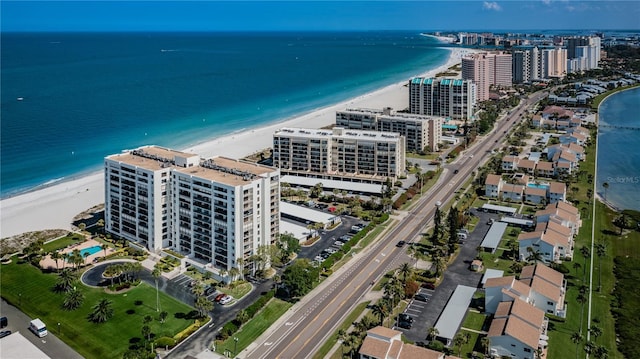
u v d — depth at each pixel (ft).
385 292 614.34
